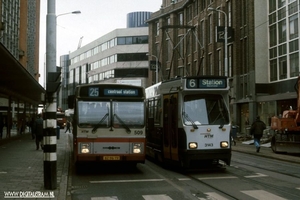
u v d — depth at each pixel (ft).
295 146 65.36
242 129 131.64
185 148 42.91
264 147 86.33
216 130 43.60
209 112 44.27
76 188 35.04
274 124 71.67
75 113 43.73
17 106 127.95
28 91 118.62
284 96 102.01
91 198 30.55
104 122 42.98
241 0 131.95
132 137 43.27
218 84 44.52
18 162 52.21
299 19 103.91
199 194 31.60
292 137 66.23
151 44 223.30
